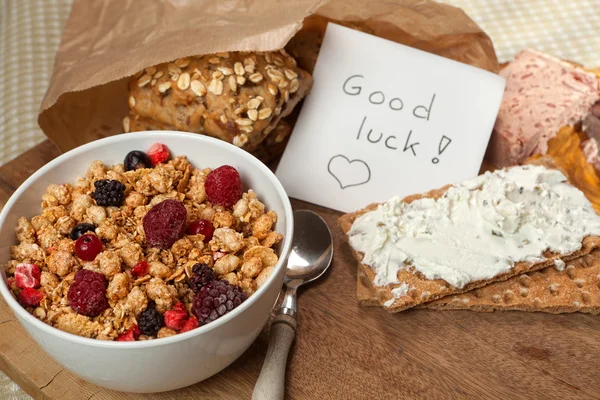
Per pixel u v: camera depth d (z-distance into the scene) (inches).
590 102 17.9
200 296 12.4
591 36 21.3
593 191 17.2
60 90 15.9
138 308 12.6
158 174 14.2
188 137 14.8
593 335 14.5
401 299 14.5
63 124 17.1
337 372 14.0
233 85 15.8
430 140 16.8
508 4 22.1
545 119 17.7
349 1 16.5
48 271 13.2
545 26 21.5
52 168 14.3
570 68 18.9
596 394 13.8
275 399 13.0
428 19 17.1
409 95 16.9
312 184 16.7
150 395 13.6
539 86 18.6
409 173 16.7
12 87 21.3
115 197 13.9
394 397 13.7
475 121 16.8
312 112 17.0
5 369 14.1
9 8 23.1
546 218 15.3
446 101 16.9
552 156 17.7
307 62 17.8
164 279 13.1
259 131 16.1
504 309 14.8
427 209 15.3
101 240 13.5
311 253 15.5
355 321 14.7
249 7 16.1
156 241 13.2
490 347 14.4
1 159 20.0
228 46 15.2
